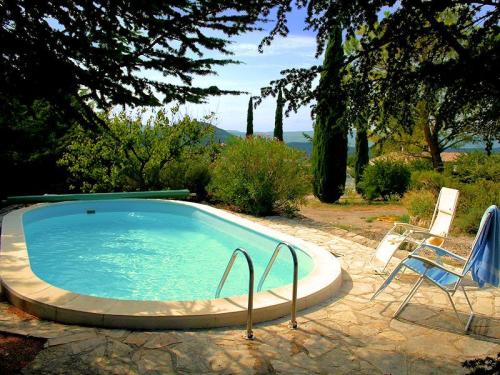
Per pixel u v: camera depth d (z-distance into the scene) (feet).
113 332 12.71
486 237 13.85
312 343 12.59
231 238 32.37
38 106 8.64
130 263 25.64
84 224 36.32
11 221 28.40
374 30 7.83
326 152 55.67
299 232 30.89
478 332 13.66
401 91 7.82
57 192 47.11
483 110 7.29
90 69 8.18
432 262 14.53
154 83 8.93
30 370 10.36
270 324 13.92
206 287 21.75
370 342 12.78
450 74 6.82
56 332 12.59
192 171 48.49
